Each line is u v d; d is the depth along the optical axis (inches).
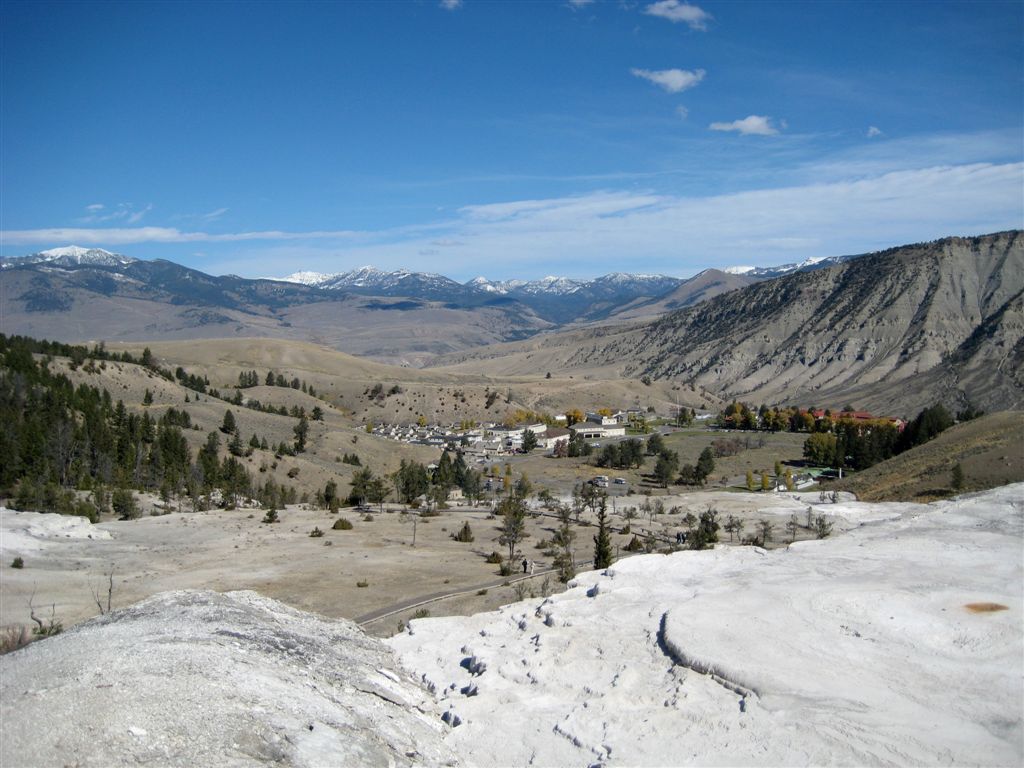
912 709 538.6
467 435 7450.8
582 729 545.0
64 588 1988.2
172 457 4266.7
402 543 2930.6
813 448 5644.7
